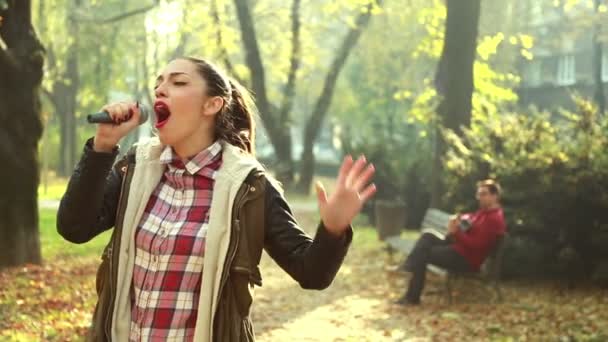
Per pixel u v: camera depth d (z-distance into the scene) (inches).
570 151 436.5
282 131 1241.4
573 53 1692.9
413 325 334.3
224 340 102.7
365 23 1262.3
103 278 110.0
